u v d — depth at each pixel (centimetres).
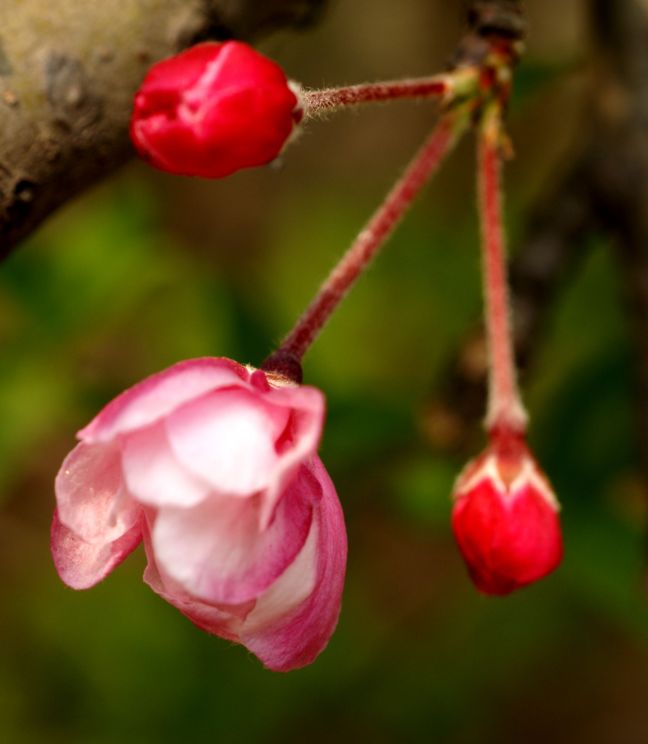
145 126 27
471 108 29
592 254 40
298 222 53
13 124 28
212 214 56
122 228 37
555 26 59
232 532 26
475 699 45
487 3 29
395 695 44
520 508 29
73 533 27
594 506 35
